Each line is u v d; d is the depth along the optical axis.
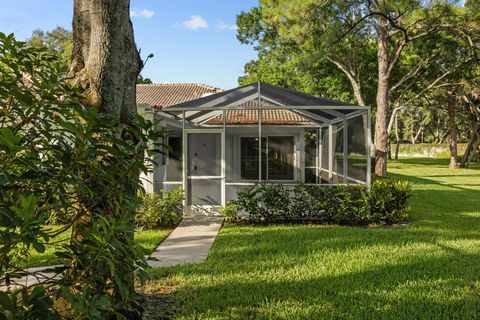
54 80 2.33
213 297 4.45
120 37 3.32
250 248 6.81
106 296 2.02
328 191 9.43
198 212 10.52
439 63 21.36
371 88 23.09
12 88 2.10
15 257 2.88
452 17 13.45
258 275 5.28
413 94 26.94
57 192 2.02
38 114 2.17
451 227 8.84
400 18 13.84
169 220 9.18
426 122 54.44
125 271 2.19
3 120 2.23
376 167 15.94
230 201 9.66
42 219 1.63
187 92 21.97
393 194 9.45
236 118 14.37
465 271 5.37
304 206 9.51
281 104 10.36
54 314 1.73
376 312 4.04
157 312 3.96
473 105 29.80
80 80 3.18
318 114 11.80
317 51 14.72
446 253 6.32
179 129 10.84
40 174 1.91
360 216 9.18
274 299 4.41
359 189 9.38
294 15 13.54
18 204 1.82
